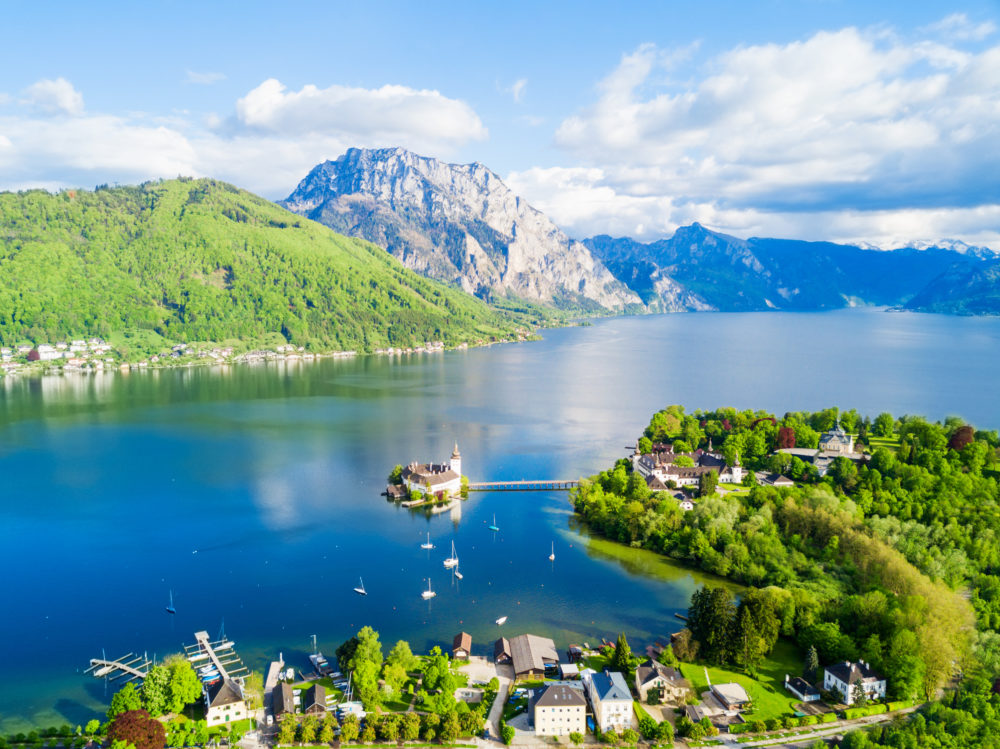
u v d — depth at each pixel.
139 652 180.62
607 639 187.00
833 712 154.88
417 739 146.25
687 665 174.38
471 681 166.38
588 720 155.00
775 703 159.25
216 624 194.62
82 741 142.75
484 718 153.38
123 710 148.38
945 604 180.38
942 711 148.50
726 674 170.75
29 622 195.75
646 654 178.38
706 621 178.12
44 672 171.62
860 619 182.75
